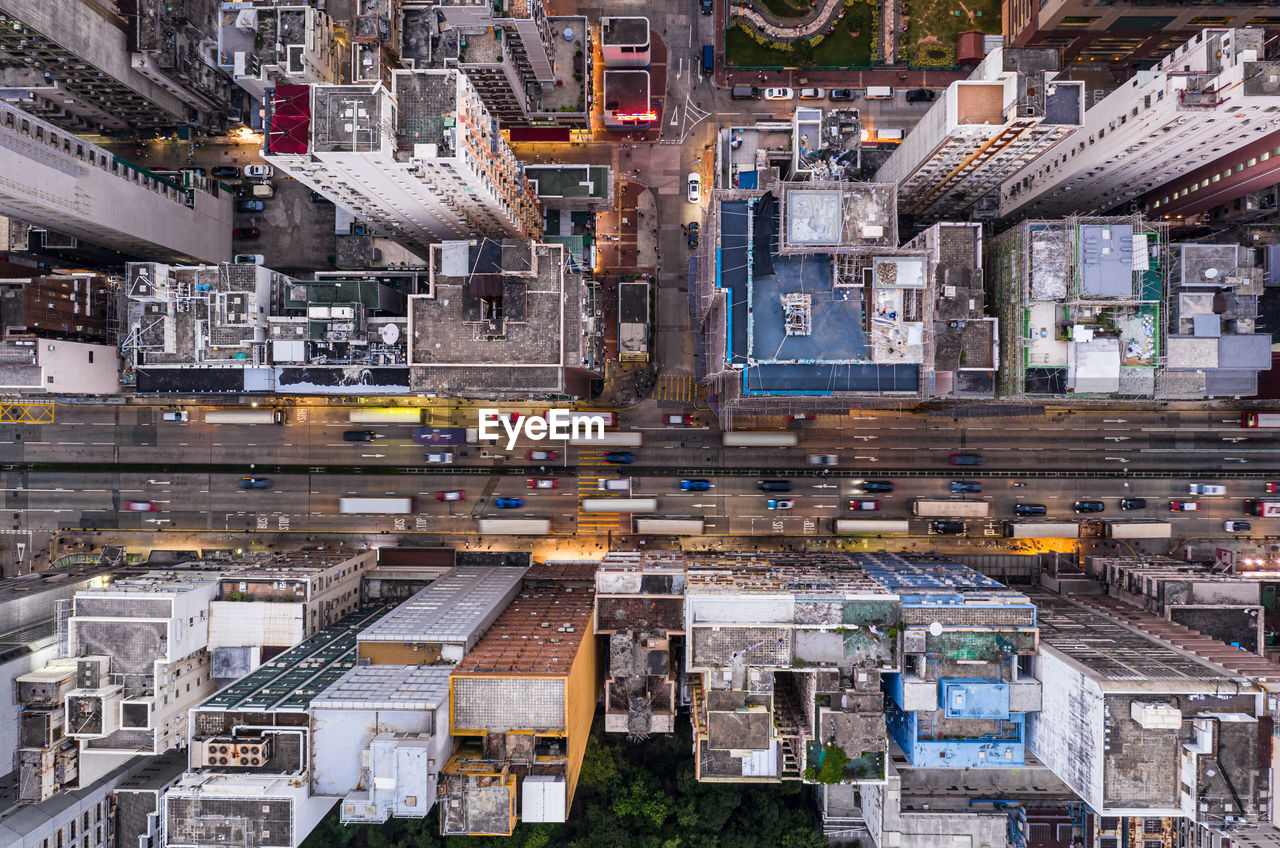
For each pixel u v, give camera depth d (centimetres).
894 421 12600
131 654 9681
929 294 8638
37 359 10000
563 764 8169
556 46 12138
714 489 12612
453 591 10775
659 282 12681
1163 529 12175
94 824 10706
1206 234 11419
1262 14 10769
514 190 10606
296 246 13000
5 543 12850
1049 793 11331
